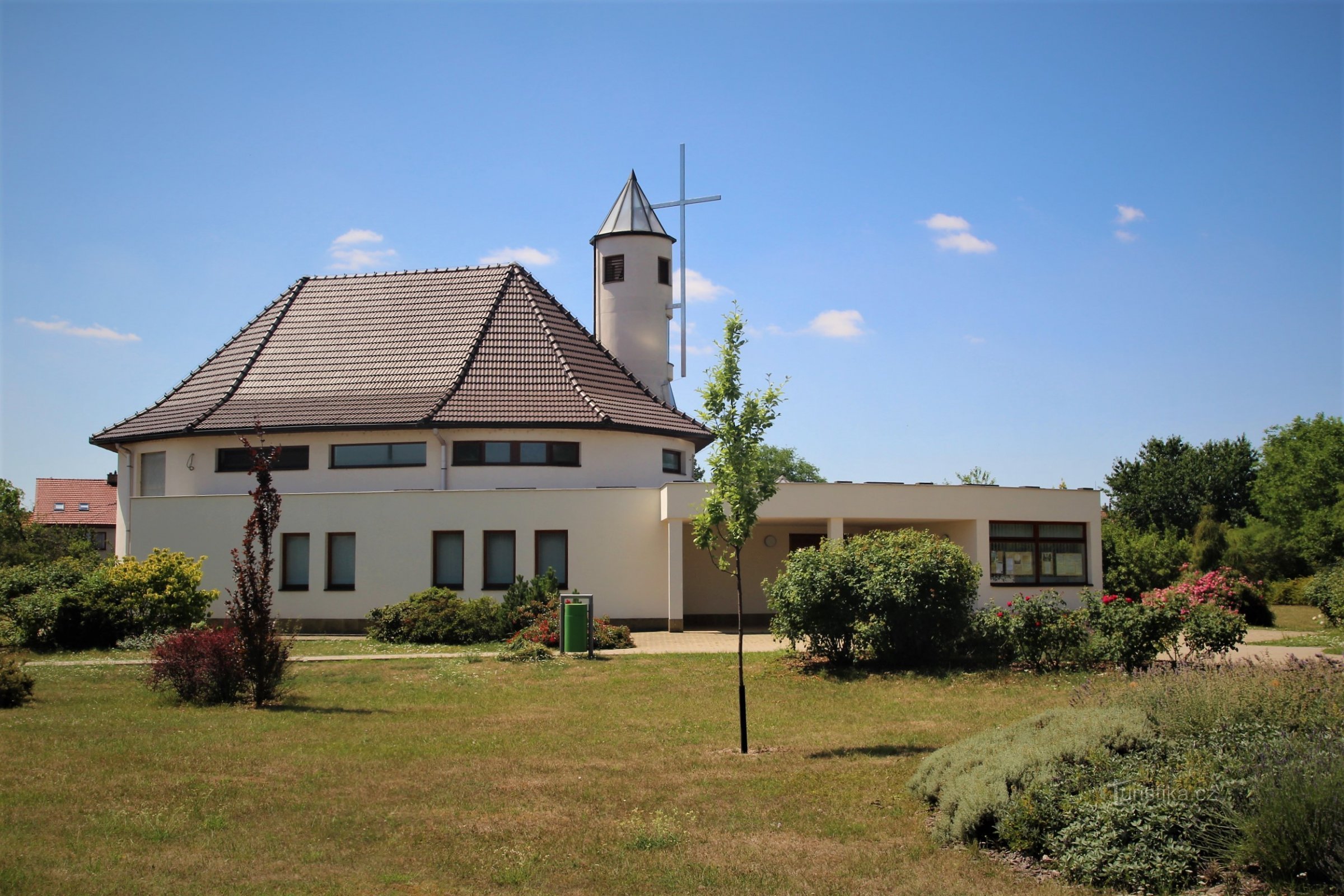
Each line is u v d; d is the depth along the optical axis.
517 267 39.03
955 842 9.34
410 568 30.47
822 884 8.35
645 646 25.58
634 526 30.05
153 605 25.62
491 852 9.20
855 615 20.44
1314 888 7.45
